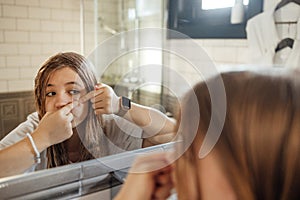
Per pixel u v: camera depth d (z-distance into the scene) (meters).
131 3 1.66
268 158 0.21
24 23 1.52
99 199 0.37
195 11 1.26
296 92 0.22
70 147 0.46
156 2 1.47
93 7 1.69
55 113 0.47
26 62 1.54
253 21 0.95
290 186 0.21
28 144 0.44
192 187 0.24
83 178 0.37
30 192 0.34
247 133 0.22
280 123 0.21
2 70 1.47
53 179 0.35
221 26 1.12
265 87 0.23
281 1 0.88
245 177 0.22
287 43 0.87
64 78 0.49
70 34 1.67
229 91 0.24
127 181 0.32
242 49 1.04
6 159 0.41
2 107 1.40
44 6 1.56
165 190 0.29
